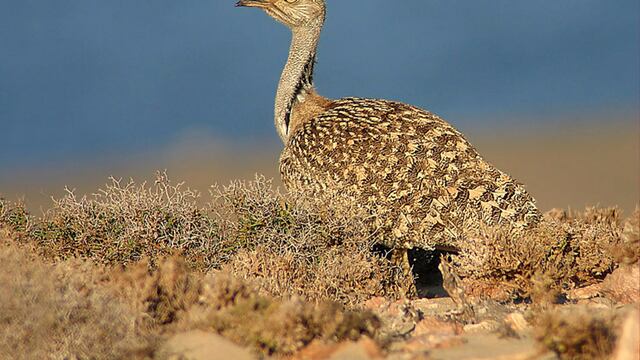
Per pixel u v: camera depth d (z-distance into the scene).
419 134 13.14
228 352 9.24
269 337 9.29
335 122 13.62
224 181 48.75
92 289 10.04
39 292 9.52
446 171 12.68
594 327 9.27
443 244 12.41
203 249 12.54
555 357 9.16
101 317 9.43
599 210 15.06
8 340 9.07
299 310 9.59
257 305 9.76
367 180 12.77
